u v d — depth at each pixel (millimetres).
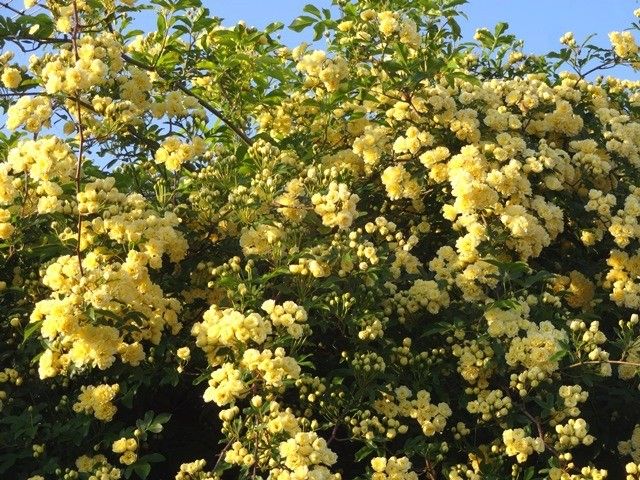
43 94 5156
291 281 5043
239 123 6891
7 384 5133
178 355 4801
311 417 4930
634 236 5715
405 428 4691
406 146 5828
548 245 5879
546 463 4891
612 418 5449
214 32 6555
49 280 4473
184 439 5461
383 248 5113
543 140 5895
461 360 4957
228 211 5465
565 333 4906
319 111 6570
